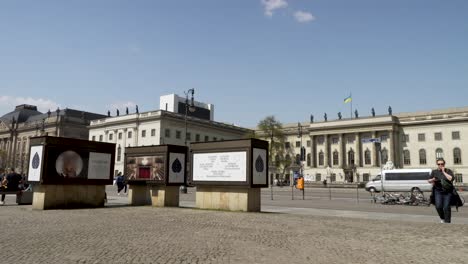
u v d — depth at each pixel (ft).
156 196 75.36
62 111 416.67
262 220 50.44
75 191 70.03
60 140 68.03
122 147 322.75
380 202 99.81
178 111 374.02
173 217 53.31
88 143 72.13
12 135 445.37
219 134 358.84
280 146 339.77
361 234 38.42
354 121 340.80
